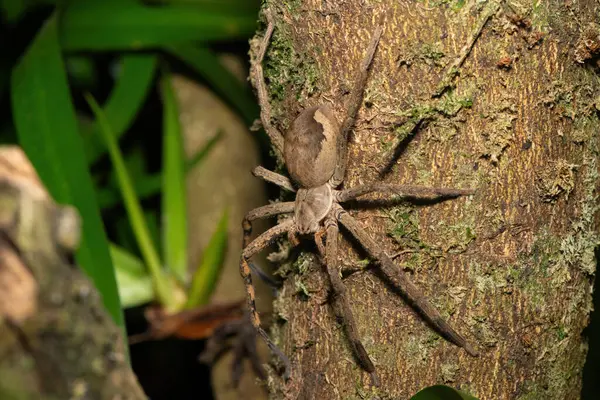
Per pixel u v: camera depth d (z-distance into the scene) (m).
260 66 0.39
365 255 0.39
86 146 0.51
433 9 0.37
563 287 0.38
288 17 0.38
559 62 0.37
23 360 0.32
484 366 0.38
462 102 0.37
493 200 0.37
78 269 0.33
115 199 0.53
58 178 0.40
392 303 0.38
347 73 0.38
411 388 0.38
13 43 0.51
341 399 0.39
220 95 0.53
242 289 0.51
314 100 0.39
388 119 0.37
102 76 0.55
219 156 0.52
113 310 0.39
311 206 0.39
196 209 0.52
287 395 0.40
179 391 0.57
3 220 0.32
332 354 0.39
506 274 0.37
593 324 0.56
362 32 0.37
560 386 0.38
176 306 0.48
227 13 0.50
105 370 0.33
